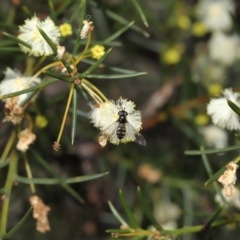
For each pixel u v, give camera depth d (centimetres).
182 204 42
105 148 43
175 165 43
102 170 42
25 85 31
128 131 29
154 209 42
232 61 43
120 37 45
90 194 43
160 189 42
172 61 44
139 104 45
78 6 35
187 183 42
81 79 29
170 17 44
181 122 42
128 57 46
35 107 34
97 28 43
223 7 43
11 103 30
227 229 42
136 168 43
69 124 40
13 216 43
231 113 31
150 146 43
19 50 31
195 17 45
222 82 44
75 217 43
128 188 44
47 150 40
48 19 30
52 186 42
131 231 31
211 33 45
